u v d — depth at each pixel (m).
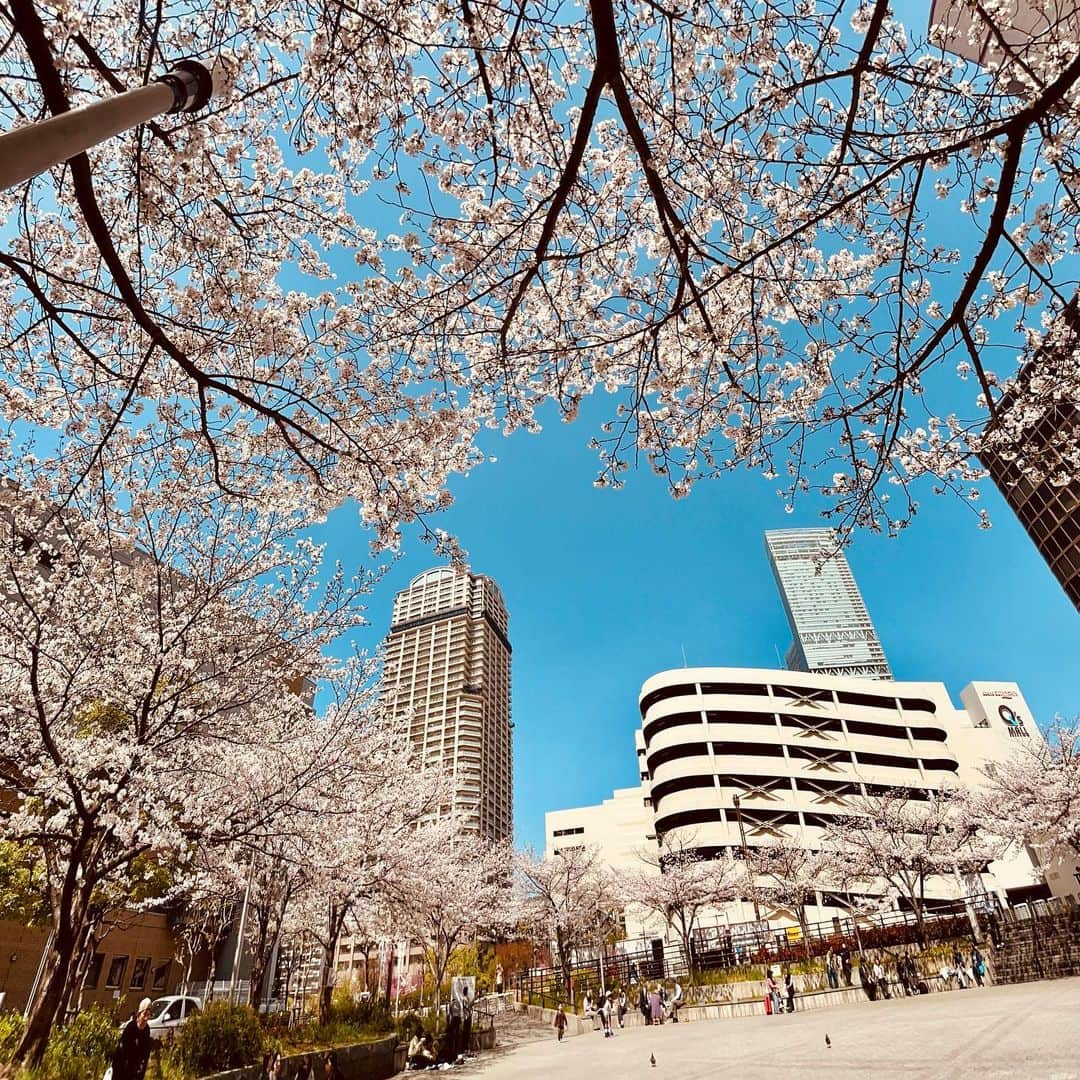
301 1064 12.33
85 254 6.02
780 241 4.80
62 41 4.55
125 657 9.38
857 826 35.16
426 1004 28.67
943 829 32.66
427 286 6.05
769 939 33.88
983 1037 10.49
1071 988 15.97
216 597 9.64
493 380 6.55
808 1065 10.15
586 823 68.69
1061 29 4.60
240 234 5.81
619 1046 17.70
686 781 54.50
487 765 90.56
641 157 4.30
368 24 4.45
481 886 30.83
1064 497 34.31
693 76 5.17
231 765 11.73
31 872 12.77
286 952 29.97
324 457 7.03
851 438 6.02
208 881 12.52
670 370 6.70
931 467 6.69
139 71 4.84
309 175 5.76
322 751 11.68
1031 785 27.42
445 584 105.50
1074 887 35.22
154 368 6.53
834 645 188.38
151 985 25.80
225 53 4.04
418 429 6.84
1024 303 6.07
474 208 5.68
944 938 27.08
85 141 2.87
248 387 6.62
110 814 8.21
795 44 5.05
